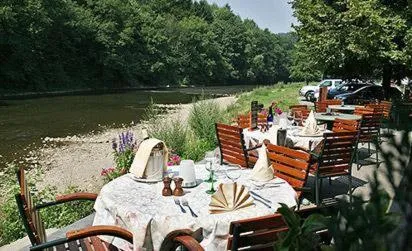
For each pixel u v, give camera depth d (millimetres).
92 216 5801
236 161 7180
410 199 1028
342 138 6191
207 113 12234
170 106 35156
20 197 3217
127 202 3701
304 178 5133
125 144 8047
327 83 29406
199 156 9898
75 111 31359
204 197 3836
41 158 15289
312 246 1489
